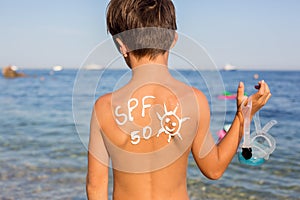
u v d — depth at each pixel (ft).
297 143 26.99
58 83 102.42
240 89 5.49
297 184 18.33
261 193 17.25
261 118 39.17
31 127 35.83
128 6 4.95
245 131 5.38
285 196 16.89
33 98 66.64
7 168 21.12
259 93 5.29
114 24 5.08
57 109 50.98
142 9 4.90
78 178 19.44
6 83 102.63
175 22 5.11
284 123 35.76
